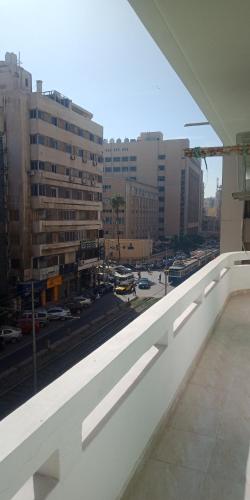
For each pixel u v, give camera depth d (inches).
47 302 1270.9
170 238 3289.9
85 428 64.3
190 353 136.1
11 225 1127.0
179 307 115.4
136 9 138.4
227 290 246.8
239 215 414.3
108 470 68.5
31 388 677.9
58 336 970.1
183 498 78.0
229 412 112.0
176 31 151.9
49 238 1234.0
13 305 1083.9
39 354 839.7
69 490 54.8
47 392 54.6
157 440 97.3
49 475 52.9
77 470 56.9
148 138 3462.1
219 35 154.3
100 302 1369.3
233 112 260.8
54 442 50.0
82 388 56.2
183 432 101.4
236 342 171.0
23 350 864.3
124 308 1282.0
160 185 3312.0
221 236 424.5
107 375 64.6
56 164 1237.1
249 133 308.0
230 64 183.2
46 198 1186.6
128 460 78.4
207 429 103.0
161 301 111.4
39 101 1125.7
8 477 41.0
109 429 67.8
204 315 163.8
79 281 1467.8
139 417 83.8
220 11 135.7
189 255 2753.4
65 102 1317.7
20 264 1130.7
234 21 142.6
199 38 156.9
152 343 89.8
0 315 997.8
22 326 976.9
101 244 1619.1
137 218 2805.1
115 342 75.7
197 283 142.5
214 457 91.1
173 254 2812.5
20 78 1214.9
